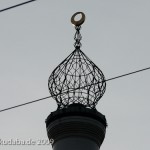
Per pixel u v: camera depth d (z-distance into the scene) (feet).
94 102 140.26
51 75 141.49
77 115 137.69
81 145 135.95
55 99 141.49
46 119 143.23
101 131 139.74
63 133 137.69
